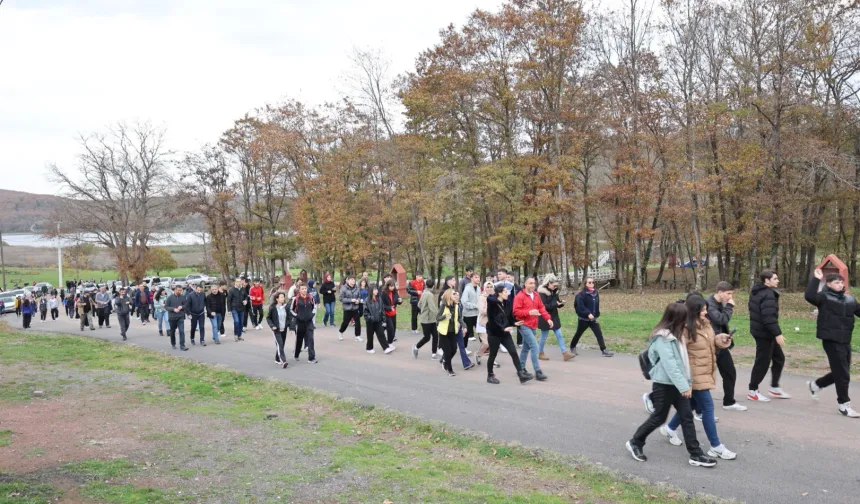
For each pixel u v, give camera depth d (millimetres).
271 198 43531
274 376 11805
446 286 11344
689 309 6141
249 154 42000
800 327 15633
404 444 7168
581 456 6336
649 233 32469
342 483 5688
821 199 29656
